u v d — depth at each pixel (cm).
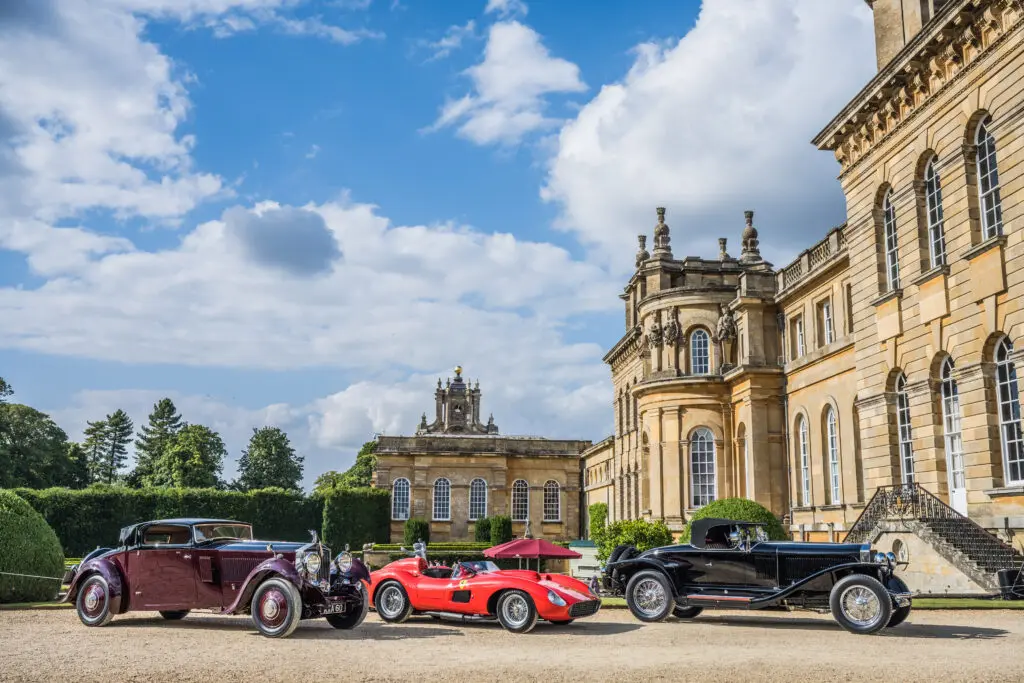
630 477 5259
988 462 2133
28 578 1936
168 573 1453
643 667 1041
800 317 3672
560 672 1000
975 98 2227
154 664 1042
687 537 2784
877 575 1468
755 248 4647
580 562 4625
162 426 10250
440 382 11856
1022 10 2036
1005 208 2102
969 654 1145
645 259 5119
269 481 10231
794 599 1526
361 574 1488
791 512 3544
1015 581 1850
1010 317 2078
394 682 924
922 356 2452
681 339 4044
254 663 1055
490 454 7262
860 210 2819
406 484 7250
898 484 2433
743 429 3788
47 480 7181
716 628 1512
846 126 2819
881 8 2758
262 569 1360
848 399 3091
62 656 1108
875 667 1035
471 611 1530
